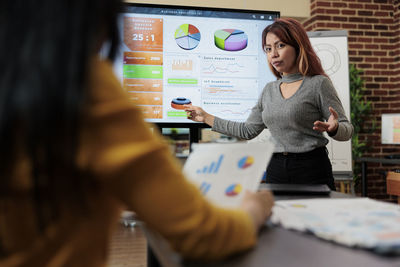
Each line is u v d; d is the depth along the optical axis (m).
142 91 2.36
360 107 4.46
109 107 0.35
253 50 2.46
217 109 2.45
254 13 2.46
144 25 2.36
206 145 0.77
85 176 0.36
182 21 2.40
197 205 0.38
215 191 0.64
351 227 0.49
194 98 2.42
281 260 0.40
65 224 0.37
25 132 0.32
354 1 4.77
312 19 4.75
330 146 3.83
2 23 0.33
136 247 2.74
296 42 1.68
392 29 4.88
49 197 0.35
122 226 3.40
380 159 3.87
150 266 0.95
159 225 0.37
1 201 0.35
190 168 0.74
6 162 0.33
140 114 0.38
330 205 0.66
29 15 0.33
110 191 0.37
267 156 0.63
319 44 4.03
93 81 0.35
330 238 0.46
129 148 0.35
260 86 2.48
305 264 0.38
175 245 0.38
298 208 0.64
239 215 0.44
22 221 0.36
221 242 0.39
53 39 0.32
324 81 1.63
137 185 0.36
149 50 2.36
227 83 2.45
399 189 3.65
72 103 0.32
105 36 0.40
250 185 0.61
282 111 1.67
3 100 0.31
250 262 0.40
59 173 0.35
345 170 3.82
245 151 0.67
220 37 2.44
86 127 0.34
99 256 0.40
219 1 4.54
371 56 4.83
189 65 2.41
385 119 4.18
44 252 0.37
